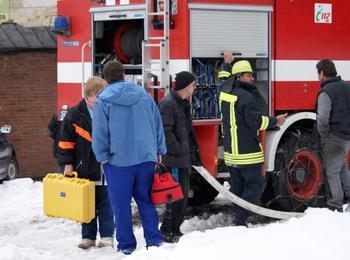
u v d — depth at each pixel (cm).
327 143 905
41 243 845
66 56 1021
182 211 816
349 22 1032
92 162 767
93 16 983
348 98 899
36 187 1245
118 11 954
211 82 920
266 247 673
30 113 1659
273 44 964
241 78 853
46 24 1714
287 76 980
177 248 692
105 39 1017
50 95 1658
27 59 1652
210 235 730
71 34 1013
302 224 745
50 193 758
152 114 720
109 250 773
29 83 1656
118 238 727
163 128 783
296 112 994
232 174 867
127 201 715
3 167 1270
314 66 1000
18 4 1733
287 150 974
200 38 904
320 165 995
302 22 989
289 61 980
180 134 807
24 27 1681
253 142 843
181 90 810
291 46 980
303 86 993
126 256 697
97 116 701
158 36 905
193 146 830
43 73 1656
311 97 999
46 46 1644
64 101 1026
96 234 804
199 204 1096
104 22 1010
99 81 763
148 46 892
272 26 962
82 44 1002
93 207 746
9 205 1115
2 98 1656
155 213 727
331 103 892
